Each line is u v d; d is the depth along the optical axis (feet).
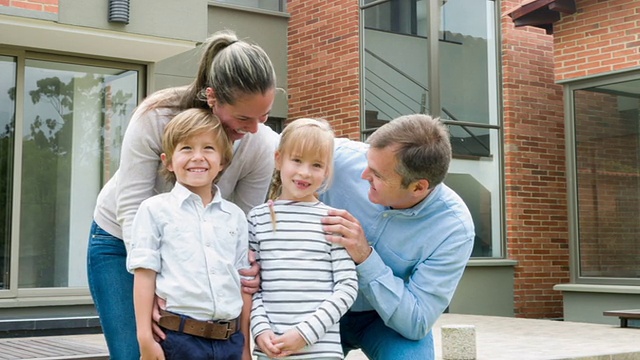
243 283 8.49
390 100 33.17
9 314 23.94
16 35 23.44
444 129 8.79
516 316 32.68
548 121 34.27
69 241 25.48
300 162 8.54
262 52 8.24
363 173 8.90
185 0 24.91
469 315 30.48
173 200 8.37
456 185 32.24
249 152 9.04
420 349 9.36
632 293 28.55
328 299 8.30
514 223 32.86
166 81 32.32
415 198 8.89
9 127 24.57
